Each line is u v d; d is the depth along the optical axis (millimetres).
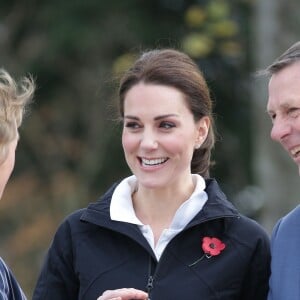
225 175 49062
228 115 48688
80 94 51094
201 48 41969
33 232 54250
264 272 15172
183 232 14992
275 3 34156
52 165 54031
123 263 14938
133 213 15148
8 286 14047
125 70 16109
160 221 15273
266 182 34281
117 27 47000
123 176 48875
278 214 34125
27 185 54312
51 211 54062
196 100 15086
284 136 13992
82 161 52594
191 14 42469
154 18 47781
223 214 15062
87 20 46844
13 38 49906
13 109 13836
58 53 47406
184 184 15336
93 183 50000
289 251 14555
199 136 15461
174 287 14695
